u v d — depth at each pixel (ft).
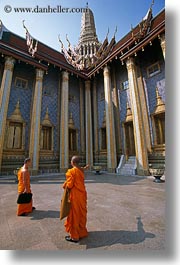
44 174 38.60
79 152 51.75
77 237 7.89
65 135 44.65
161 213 11.87
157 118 36.47
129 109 42.68
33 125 38.75
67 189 8.34
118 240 7.93
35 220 10.80
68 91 52.90
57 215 11.76
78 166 9.09
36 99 40.57
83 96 57.16
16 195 17.89
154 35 32.19
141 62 41.50
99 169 38.17
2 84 35.35
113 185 23.13
